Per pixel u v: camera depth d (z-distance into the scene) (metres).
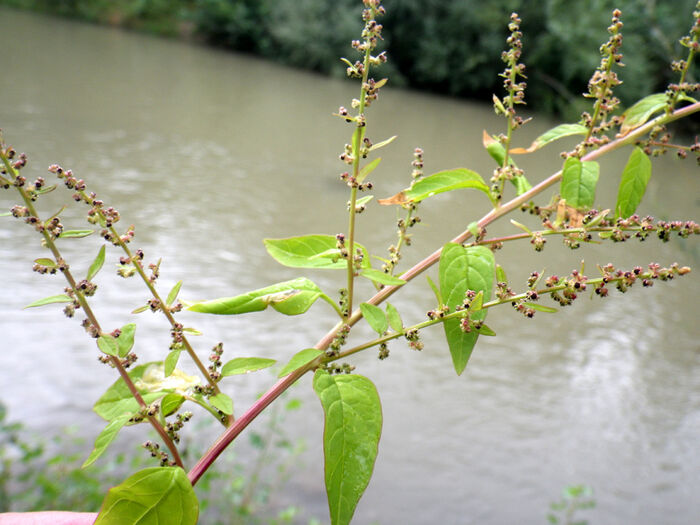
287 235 10.78
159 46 31.44
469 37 30.06
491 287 0.91
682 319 9.49
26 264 8.29
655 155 1.08
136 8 35.00
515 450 5.97
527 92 27.73
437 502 5.15
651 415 6.86
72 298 0.88
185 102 20.33
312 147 17.05
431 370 7.21
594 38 26.09
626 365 7.97
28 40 26.56
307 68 32.53
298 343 7.32
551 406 6.82
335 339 0.91
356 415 0.80
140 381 0.97
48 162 12.60
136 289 8.02
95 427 5.31
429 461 5.64
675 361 8.21
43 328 6.81
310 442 5.67
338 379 0.82
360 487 0.77
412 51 31.03
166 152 14.72
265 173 14.26
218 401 0.90
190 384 0.94
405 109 25.55
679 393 7.41
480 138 21.19
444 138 20.58
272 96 23.77
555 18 27.02
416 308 8.52
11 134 13.95
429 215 12.52
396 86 31.25
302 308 0.91
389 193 13.66
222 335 7.21
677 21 13.62
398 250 1.03
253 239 10.37
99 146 14.25
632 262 11.14
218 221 10.96
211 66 28.47
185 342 0.92
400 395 6.65
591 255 11.33
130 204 11.07
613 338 8.69
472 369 7.39
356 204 0.91
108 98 19.08
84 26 33.03
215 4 33.22
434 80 31.34
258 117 19.84
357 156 0.91
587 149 1.10
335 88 27.94
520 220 12.69
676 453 6.25
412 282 9.33
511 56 1.09
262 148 16.31
